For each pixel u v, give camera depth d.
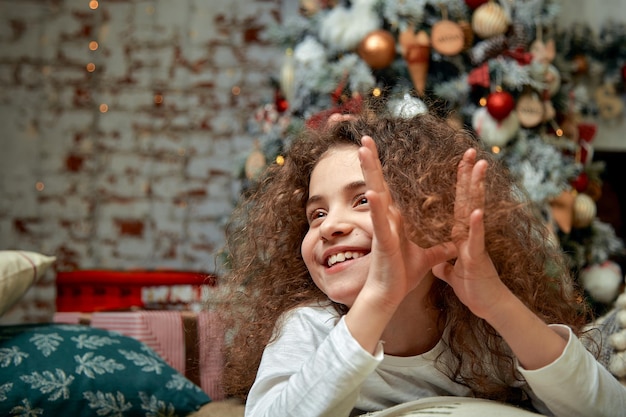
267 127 2.75
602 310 2.62
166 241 3.38
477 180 0.78
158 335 1.75
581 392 0.86
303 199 1.13
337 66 2.48
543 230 1.09
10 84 3.40
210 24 3.47
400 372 0.95
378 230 0.77
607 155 3.38
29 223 3.36
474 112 2.51
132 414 1.37
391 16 2.52
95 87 3.43
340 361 0.79
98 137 3.41
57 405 1.30
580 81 3.24
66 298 2.38
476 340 0.97
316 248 0.93
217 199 3.41
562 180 2.52
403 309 0.94
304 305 1.08
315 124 1.25
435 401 0.91
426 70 2.48
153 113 3.43
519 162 2.48
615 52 3.20
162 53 3.46
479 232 0.78
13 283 1.50
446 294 0.96
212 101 3.45
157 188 3.40
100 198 3.38
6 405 1.27
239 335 1.16
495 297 0.82
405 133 1.01
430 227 0.80
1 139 3.38
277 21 3.48
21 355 1.35
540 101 2.60
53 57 3.43
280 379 0.91
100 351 1.42
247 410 0.92
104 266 3.35
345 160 0.95
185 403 1.43
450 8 2.57
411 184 0.90
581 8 3.31
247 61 3.47
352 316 0.80
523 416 0.86
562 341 0.86
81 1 3.45
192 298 2.33
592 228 2.75
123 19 3.46
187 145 3.43
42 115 3.40
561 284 1.09
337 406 0.80
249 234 1.19
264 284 1.15
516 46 2.58
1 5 3.42
